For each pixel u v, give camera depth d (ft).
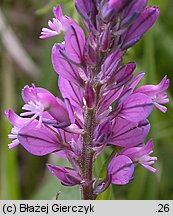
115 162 0.30
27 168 0.56
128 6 0.29
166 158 0.52
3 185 0.46
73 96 0.31
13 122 0.31
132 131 0.31
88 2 0.29
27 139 0.31
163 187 0.51
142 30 0.29
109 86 0.30
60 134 0.31
